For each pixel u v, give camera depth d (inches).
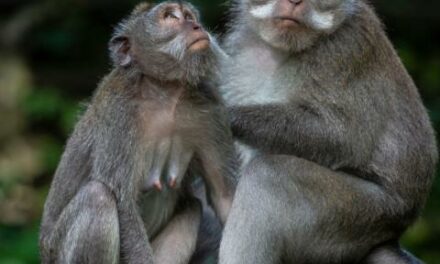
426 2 944.3
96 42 975.0
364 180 465.1
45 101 905.5
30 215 833.5
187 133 426.9
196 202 441.7
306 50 462.9
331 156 459.5
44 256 429.7
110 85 422.3
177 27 416.5
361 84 464.1
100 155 415.2
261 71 471.2
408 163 470.6
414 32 948.6
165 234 430.3
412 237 786.2
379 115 466.3
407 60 917.8
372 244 468.1
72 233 407.2
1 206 839.1
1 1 999.0
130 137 415.5
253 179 437.1
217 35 500.7
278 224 437.4
